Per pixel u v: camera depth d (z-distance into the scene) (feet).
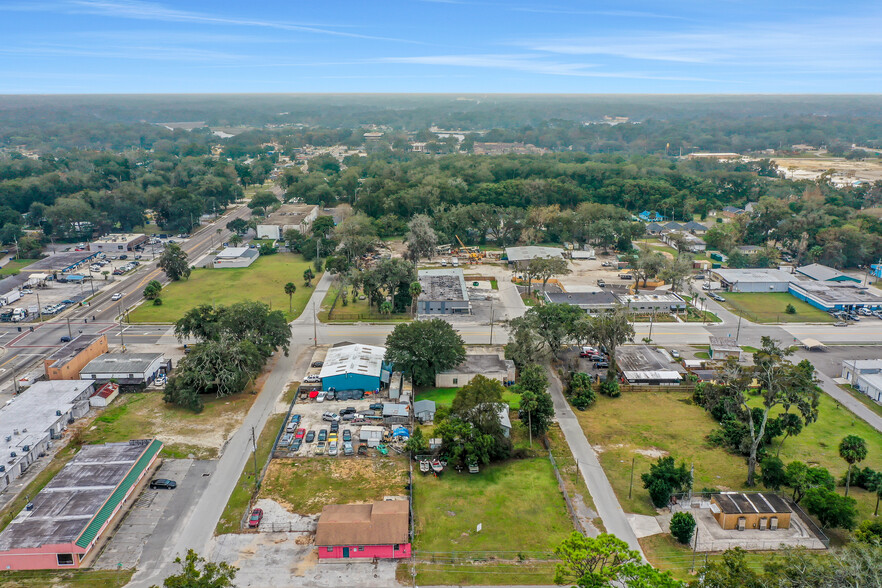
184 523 254.88
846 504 247.50
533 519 260.83
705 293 589.32
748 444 303.89
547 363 423.64
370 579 226.38
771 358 297.33
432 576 228.02
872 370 396.98
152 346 445.37
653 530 254.88
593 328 380.58
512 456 310.65
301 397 366.43
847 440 275.80
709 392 342.23
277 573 228.02
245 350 371.56
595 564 198.59
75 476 271.69
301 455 305.94
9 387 374.63
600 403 370.32
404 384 387.75
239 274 645.51
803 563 199.72
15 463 283.18
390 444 317.83
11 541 229.66
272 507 265.54
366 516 246.47
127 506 265.13
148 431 326.65
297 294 577.43
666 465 276.00
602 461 306.96
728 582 192.34
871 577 184.34
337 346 428.56
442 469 294.05
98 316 508.94
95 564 231.30
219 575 203.31
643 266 585.63
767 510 256.11
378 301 537.24
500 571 230.48
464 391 307.58
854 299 544.62
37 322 493.36
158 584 220.64
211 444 314.76
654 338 472.03
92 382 366.43
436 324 394.52
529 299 566.77
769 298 578.66
